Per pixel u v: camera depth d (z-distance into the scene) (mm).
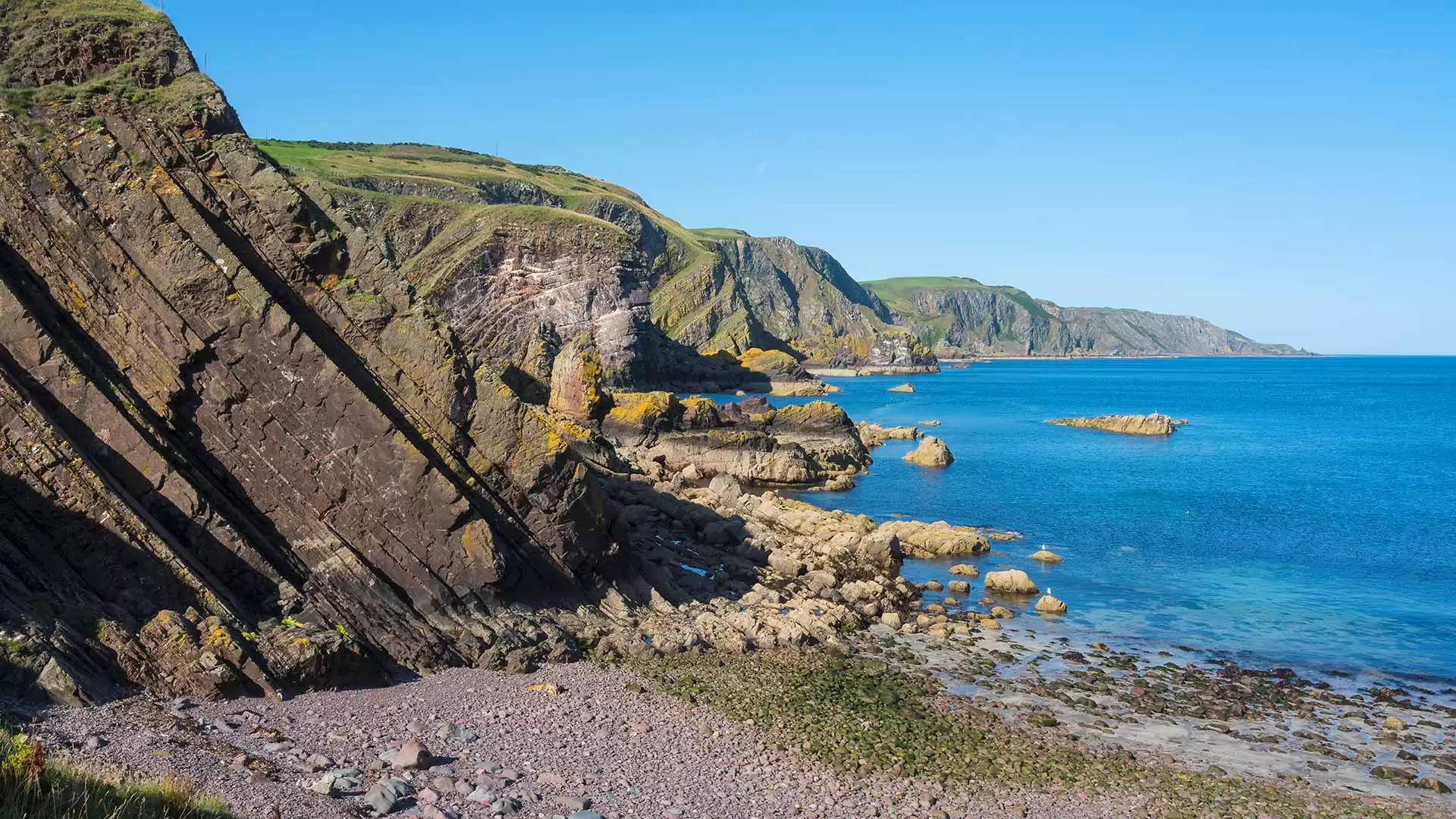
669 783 20750
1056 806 21062
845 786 21438
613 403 84000
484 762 20859
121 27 32031
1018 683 29688
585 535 34156
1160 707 27859
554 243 171625
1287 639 35438
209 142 31141
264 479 29047
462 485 31641
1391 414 155000
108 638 22297
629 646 31266
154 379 28047
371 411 29734
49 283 27734
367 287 32281
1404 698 29391
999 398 188375
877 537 45844
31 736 17094
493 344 164625
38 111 29203
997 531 55250
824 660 31406
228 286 28875
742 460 74312
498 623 30594
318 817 16156
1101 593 41812
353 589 28719
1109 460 90438
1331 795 22234
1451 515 61938
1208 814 21000
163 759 17453
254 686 23422
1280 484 75312
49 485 24172
